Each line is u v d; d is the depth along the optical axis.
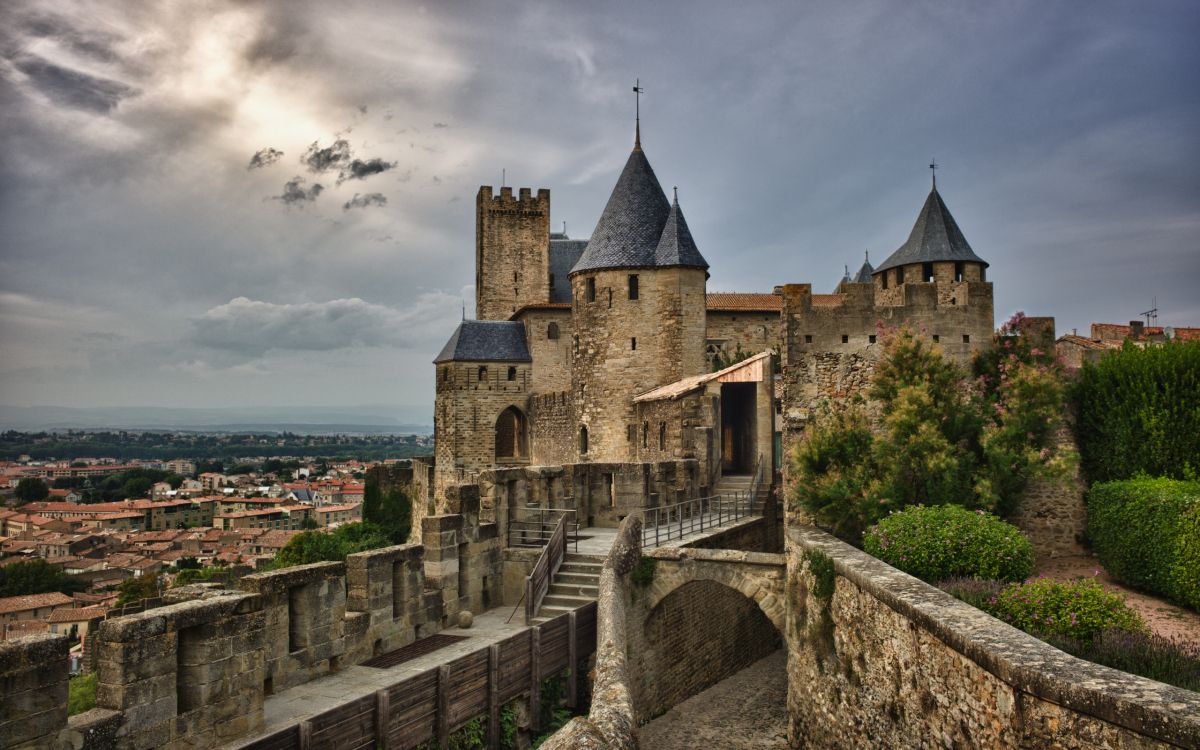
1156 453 21.00
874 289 24.81
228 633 12.85
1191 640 14.38
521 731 17.50
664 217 49.31
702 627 25.19
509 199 73.69
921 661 12.70
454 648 18.52
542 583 21.23
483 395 62.81
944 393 22.78
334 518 139.50
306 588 16.00
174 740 12.01
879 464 21.81
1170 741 7.82
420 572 19.44
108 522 132.62
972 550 17.05
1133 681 8.95
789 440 23.73
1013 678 9.84
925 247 31.06
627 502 28.81
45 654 10.20
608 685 10.77
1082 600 13.34
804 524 22.91
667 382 46.72
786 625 20.50
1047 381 22.48
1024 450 21.97
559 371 63.97
